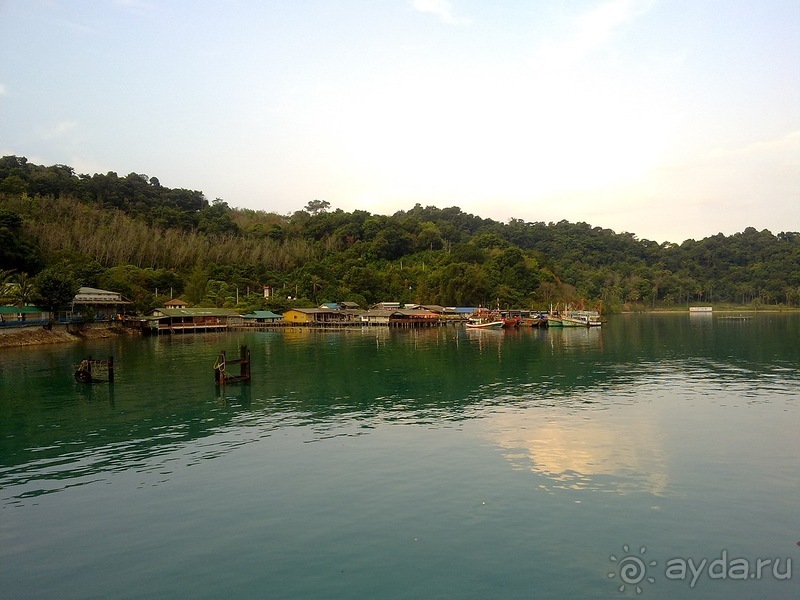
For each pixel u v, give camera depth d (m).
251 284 169.00
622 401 39.81
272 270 188.25
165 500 22.44
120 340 100.12
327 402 40.62
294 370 58.00
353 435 31.48
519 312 160.38
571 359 66.06
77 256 136.75
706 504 21.59
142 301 128.12
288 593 16.08
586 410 37.03
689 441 29.61
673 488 23.16
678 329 123.75
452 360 66.44
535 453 27.80
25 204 157.12
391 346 86.31
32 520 20.78
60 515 21.17
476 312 151.62
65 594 16.19
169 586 16.48
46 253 133.12
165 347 85.38
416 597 15.84
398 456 27.53
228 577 16.91
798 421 33.66
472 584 16.41
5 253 109.00
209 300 149.50
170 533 19.64
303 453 28.25
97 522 20.55
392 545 18.62
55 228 146.88
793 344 81.50
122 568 17.47
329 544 18.75
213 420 35.31
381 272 198.62
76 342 95.00
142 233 171.88
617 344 85.62
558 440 29.97
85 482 24.50
